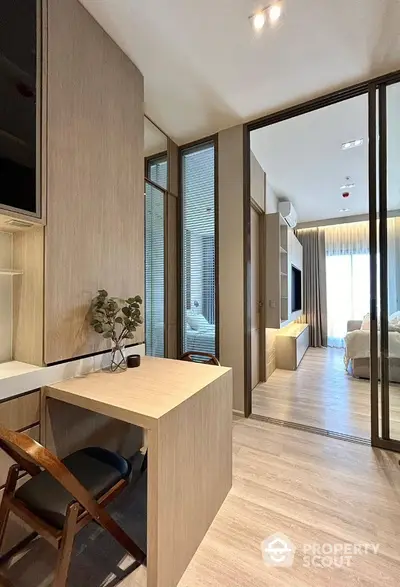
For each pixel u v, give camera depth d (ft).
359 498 5.67
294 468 6.64
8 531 4.39
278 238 13.24
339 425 8.76
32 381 4.73
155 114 8.98
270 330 14.42
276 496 5.72
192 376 5.46
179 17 5.76
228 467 5.78
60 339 5.17
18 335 5.29
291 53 6.63
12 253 5.35
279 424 8.85
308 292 22.45
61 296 5.18
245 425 8.80
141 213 7.17
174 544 4.02
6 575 4.15
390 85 7.36
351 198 17.28
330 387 12.34
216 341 10.07
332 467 6.68
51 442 5.06
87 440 5.75
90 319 5.75
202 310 10.55
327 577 4.10
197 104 8.50
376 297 7.72
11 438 3.22
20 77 4.48
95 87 5.82
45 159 4.83
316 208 19.30
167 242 10.39
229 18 5.77
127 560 4.42
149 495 3.75
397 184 7.60
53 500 3.70
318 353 19.60
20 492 3.88
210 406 5.10
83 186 5.57
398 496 5.73
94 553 4.54
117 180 6.41
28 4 4.61
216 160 10.04
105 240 6.09
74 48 5.36
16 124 4.42
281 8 5.55
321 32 6.06
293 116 8.82
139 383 5.07
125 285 6.63
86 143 5.62
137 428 7.13
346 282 21.47
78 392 4.64
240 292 9.60
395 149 7.57
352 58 6.76
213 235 10.32
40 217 4.76
